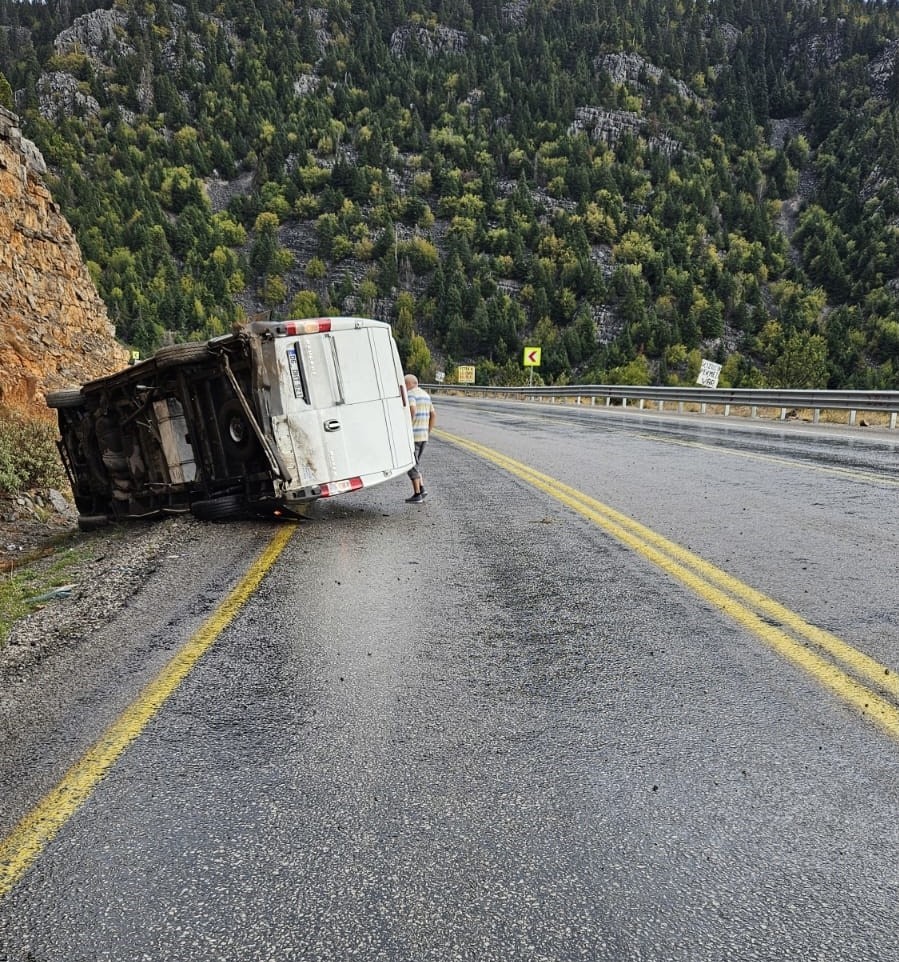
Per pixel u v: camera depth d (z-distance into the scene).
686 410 31.31
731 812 2.46
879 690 3.30
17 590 5.90
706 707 3.22
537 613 4.60
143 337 159.62
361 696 3.47
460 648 4.05
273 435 7.75
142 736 3.14
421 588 5.27
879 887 2.10
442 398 50.53
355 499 9.57
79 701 3.54
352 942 1.93
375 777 2.75
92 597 5.38
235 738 3.10
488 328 183.88
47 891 2.18
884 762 2.74
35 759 2.99
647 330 188.00
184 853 2.33
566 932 1.94
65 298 16.02
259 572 5.92
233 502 8.12
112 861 2.31
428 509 8.55
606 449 14.41
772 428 19.28
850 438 15.84
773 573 5.28
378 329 8.47
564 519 7.57
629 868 2.19
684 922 1.97
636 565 5.65
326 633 4.38
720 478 10.02
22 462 10.80
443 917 2.01
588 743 2.95
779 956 1.85
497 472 11.54
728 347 195.38
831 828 2.37
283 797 2.64
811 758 2.78
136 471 9.30
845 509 7.61
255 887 2.16
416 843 2.34
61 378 13.98
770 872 2.17
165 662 3.99
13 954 1.93
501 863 2.23
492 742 2.98
